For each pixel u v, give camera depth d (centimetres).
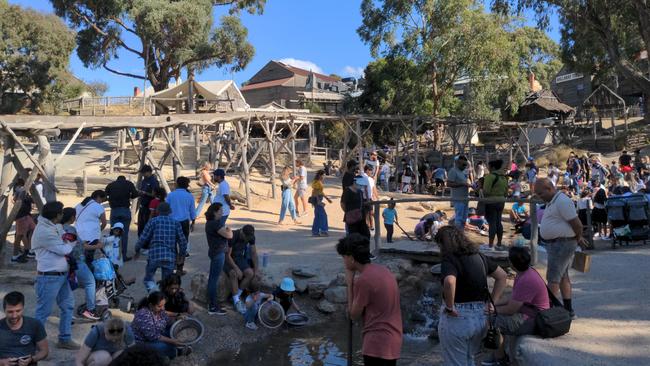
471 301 439
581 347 528
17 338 466
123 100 4488
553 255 620
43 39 4312
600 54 3069
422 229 1179
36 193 1034
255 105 6850
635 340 546
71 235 667
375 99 3984
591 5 2216
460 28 3067
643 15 2192
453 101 3500
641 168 2281
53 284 620
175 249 820
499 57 3058
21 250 1105
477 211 1051
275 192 2023
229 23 3734
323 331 862
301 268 1016
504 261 922
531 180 2097
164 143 2725
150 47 3894
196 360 721
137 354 218
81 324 742
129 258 1080
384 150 3181
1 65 4281
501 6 2339
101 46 3878
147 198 1108
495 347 469
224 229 840
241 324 852
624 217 1145
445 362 445
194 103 3156
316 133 4584
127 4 3484
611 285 820
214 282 846
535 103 4338
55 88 4547
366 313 422
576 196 1914
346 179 962
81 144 3391
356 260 428
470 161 2950
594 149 3481
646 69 3934
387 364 409
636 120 4250
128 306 821
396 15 3206
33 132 1012
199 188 1878
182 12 3353
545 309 564
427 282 997
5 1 4212
